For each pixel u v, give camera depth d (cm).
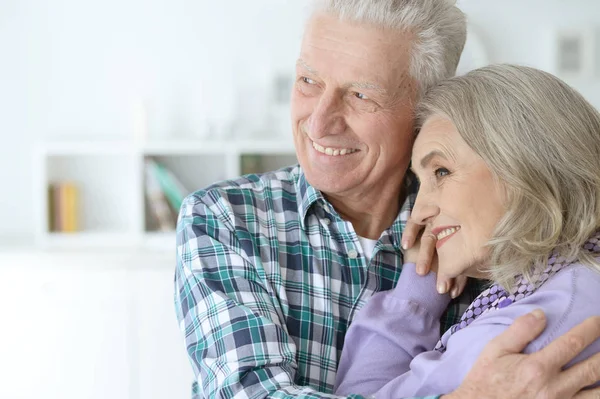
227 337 138
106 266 393
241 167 440
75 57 445
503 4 457
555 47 457
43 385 384
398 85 148
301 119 152
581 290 121
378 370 139
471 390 115
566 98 134
